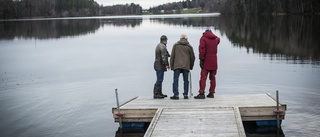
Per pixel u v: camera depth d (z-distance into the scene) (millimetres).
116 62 23047
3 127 10508
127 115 9867
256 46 29531
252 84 15195
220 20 82562
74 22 103688
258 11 108625
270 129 9578
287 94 13242
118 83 16453
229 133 7855
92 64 22656
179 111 9531
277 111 9375
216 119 8789
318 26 47500
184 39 10586
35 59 26297
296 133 9195
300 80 15594
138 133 9734
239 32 44406
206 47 10500
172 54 10641
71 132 9984
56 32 58906
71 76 18766
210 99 10703
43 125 10648
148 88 15211
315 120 10125
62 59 25828
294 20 64562
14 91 15422
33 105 12992
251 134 9273
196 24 66250
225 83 15562
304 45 28594
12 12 151125
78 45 36219
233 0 123875
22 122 10977
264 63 20625
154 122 8711
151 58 24172
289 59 21797
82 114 11695
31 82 17422
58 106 12781
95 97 13953
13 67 22578
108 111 11961
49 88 15883
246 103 10031
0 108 12648
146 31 51406
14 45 38281
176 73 10656
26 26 80750
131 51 28703
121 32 52938
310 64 19688
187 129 8211
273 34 39375
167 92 14086
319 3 82750
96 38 43906
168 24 69812
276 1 99438
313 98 12531
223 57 23719
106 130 10055
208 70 10688
